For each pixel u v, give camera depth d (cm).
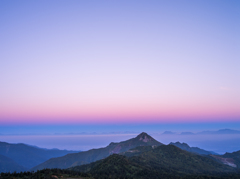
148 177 17650
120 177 17212
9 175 14150
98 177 16800
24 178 13862
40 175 14738
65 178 14950
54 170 16425
